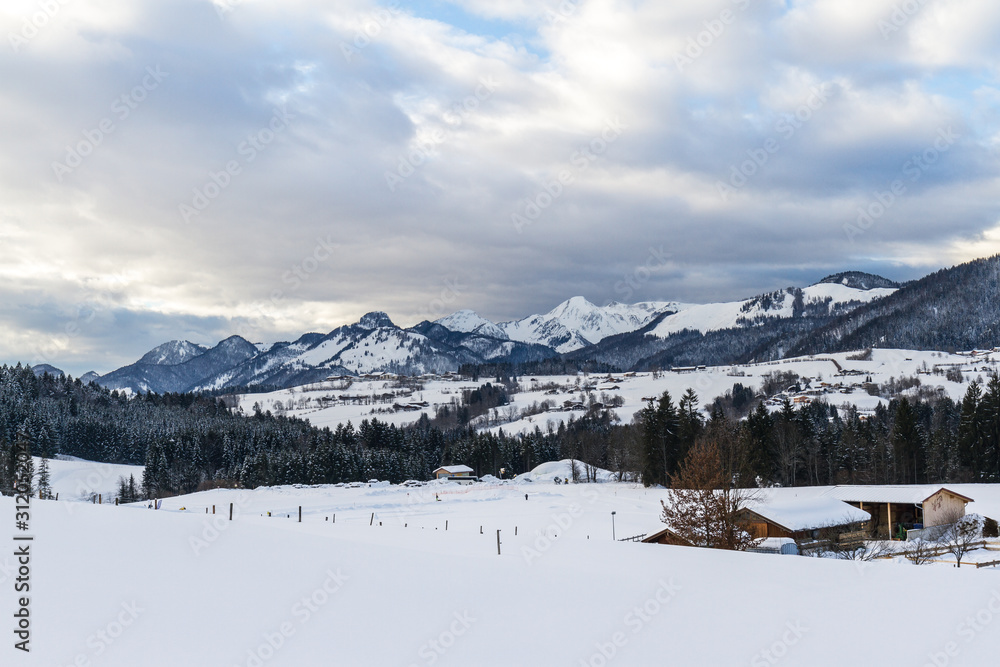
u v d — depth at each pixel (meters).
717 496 42.34
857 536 55.78
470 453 160.00
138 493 127.00
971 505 72.06
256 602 16.70
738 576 22.22
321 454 134.50
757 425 107.50
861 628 16.34
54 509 25.41
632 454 120.69
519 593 19.48
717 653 14.77
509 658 14.15
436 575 21.20
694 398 118.75
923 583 20.84
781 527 52.06
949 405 158.38
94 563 18.41
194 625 14.66
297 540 24.69
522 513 74.88
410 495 101.69
